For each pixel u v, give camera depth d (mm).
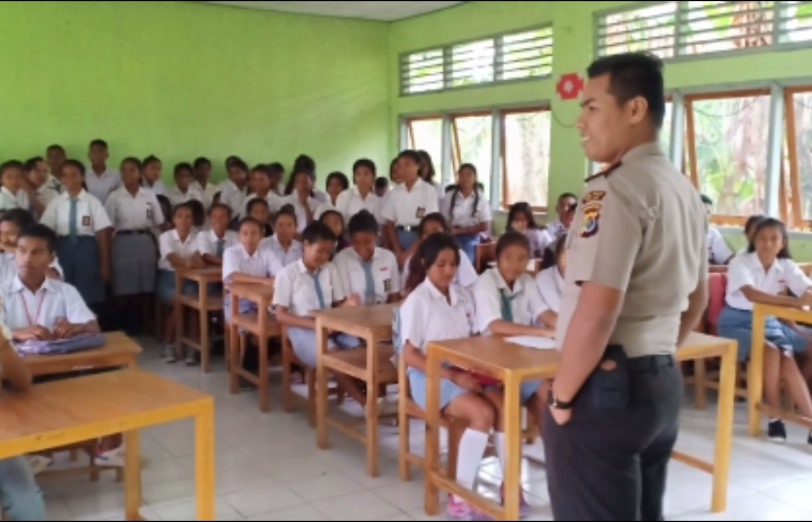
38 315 2986
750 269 3852
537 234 5617
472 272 3871
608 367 1609
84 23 6586
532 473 3059
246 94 7449
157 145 7043
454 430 2828
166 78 7023
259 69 7496
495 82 7070
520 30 6770
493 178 7246
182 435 3516
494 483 2973
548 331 2787
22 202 5461
